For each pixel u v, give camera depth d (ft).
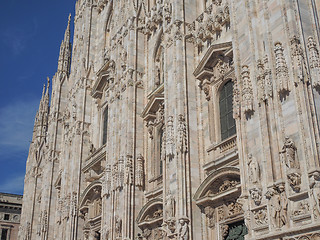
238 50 74.33
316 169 54.85
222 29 90.74
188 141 86.07
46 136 195.21
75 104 146.00
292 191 57.21
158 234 92.58
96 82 137.59
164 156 87.97
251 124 67.21
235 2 77.82
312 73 61.46
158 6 114.73
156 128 104.42
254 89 67.97
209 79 90.74
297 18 64.64
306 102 58.95
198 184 83.61
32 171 192.34
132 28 117.19
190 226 79.10
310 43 63.36
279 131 61.05
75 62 161.38
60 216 133.90
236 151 76.74
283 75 61.87
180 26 96.53
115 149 108.27
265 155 62.59
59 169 151.23
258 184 62.54
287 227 56.85
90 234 120.67
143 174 102.42
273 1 68.23
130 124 106.01
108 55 138.31
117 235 97.35
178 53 93.09
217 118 87.04
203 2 100.99
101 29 153.48
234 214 75.51
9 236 247.70
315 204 53.93
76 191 129.29
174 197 82.17
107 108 133.08
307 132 57.31
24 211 198.59
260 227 60.59
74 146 136.56
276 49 64.03
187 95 90.12
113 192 103.50
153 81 110.42
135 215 98.43
